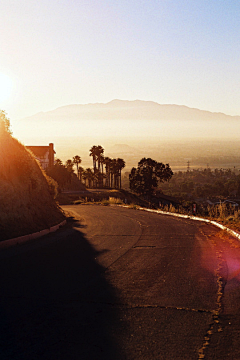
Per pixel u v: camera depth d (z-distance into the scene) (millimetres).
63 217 22109
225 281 7586
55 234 16109
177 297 6582
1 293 7000
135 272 8602
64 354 4430
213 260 9758
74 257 10625
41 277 8227
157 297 6602
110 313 5801
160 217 25500
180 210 28891
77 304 6277
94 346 4633
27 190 17531
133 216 26672
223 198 162875
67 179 86500
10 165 16484
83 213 30188
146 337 4875
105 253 11219
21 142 20812
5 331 5148
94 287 7344
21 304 6316
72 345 4668
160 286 7328
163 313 5766
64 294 6887
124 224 20625
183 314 5707
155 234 15789
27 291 7113
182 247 12102
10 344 4727
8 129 18719
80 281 7836
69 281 7852
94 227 19234
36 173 20219
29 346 4656
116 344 4676
